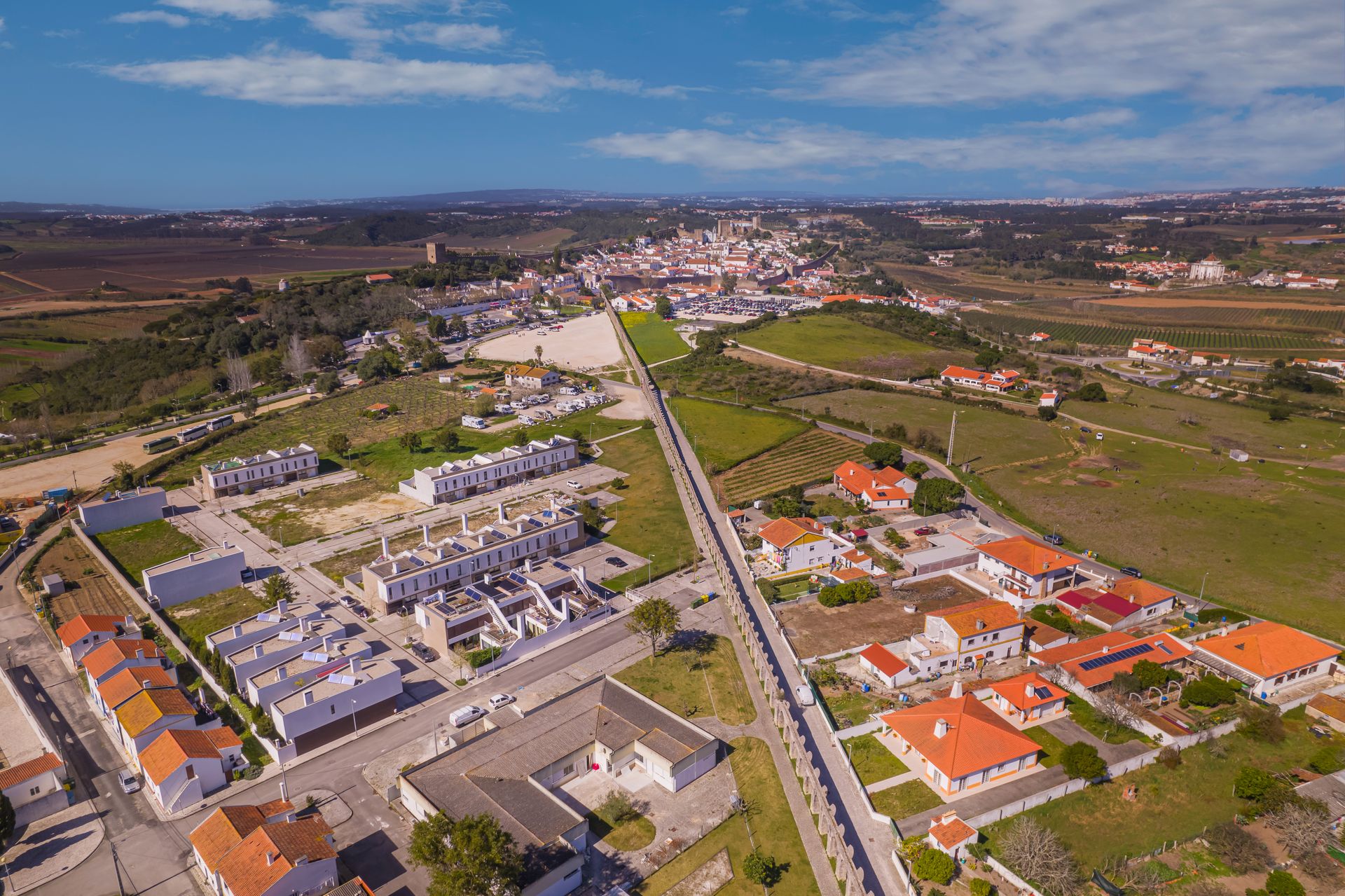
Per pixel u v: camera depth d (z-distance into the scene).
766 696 116.69
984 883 81.69
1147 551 165.25
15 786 91.50
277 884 76.56
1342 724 108.88
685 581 154.38
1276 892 81.62
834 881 84.38
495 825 80.94
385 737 107.81
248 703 111.50
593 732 103.81
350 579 152.25
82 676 122.19
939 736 100.06
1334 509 183.62
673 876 84.69
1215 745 104.94
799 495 191.12
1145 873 85.44
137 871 84.81
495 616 131.12
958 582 152.00
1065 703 113.56
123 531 179.38
